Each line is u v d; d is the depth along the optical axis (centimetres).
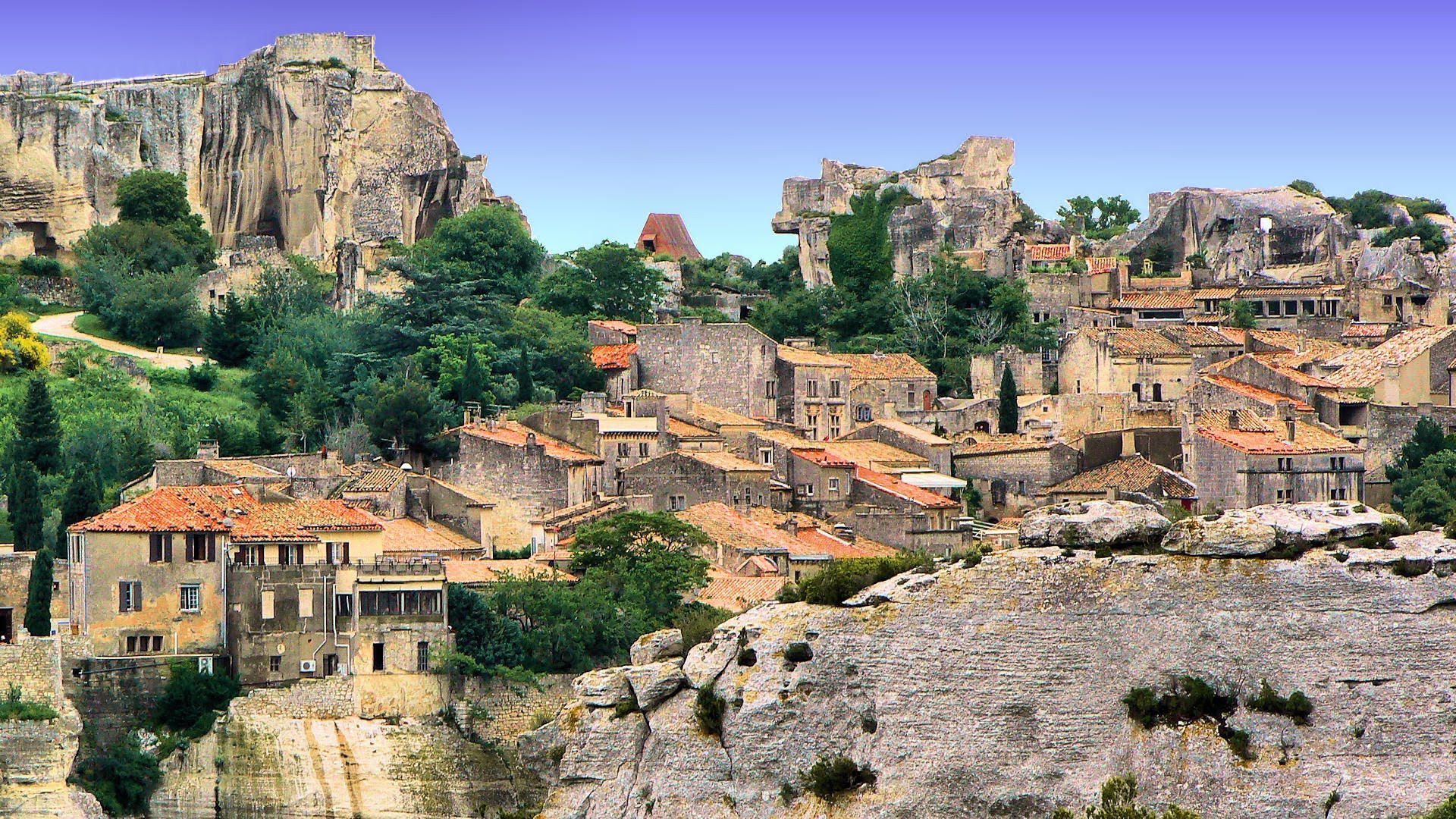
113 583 14975
